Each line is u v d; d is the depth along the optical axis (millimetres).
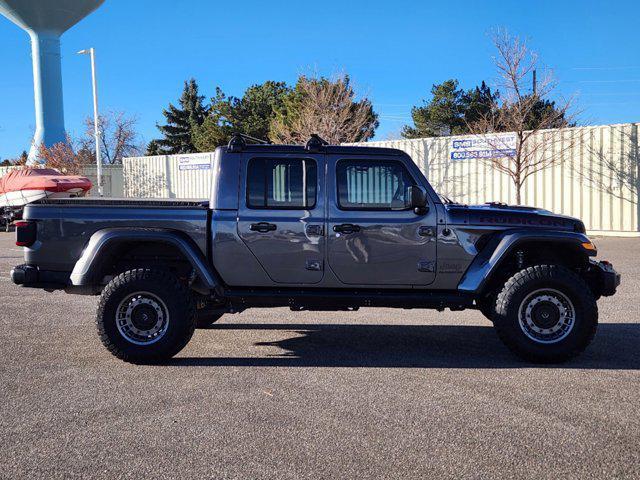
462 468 3559
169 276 5902
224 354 6324
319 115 32156
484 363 5941
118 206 6121
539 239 5895
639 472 3512
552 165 19641
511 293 5809
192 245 6035
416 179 6059
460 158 21453
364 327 7762
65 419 4383
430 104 51750
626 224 18469
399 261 6020
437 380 5336
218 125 58906
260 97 58250
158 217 6059
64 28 40812
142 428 4199
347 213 6039
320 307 6199
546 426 4215
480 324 7977
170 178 31609
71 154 39219
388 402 4730
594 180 18938
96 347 6621
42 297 10125
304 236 6016
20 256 16547
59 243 6109
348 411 4527
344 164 6078
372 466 3584
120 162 69688
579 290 5754
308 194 6070
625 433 4090
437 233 6004
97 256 5891
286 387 5141
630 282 11141
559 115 21734
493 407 4609
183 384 5242
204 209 6074
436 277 6055
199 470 3541
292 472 3508
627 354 6266
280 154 6102
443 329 7645
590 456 3723
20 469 3561
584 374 5523
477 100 49312
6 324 7867
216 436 4047
